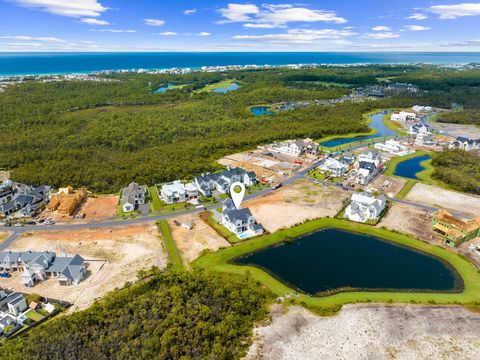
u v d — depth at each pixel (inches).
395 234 3804.1
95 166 5689.0
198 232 3863.2
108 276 3097.9
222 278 3041.3
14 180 5285.4
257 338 2436.0
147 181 5231.3
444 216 3865.7
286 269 3225.9
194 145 6865.2
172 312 2514.8
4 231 3912.4
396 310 2696.9
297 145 6791.3
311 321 2593.5
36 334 2329.0
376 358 2294.5
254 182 5285.4
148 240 3698.3
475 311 2682.1
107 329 2378.2
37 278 3058.6
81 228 3969.0
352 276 3122.5
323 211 4372.5
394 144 7377.0
